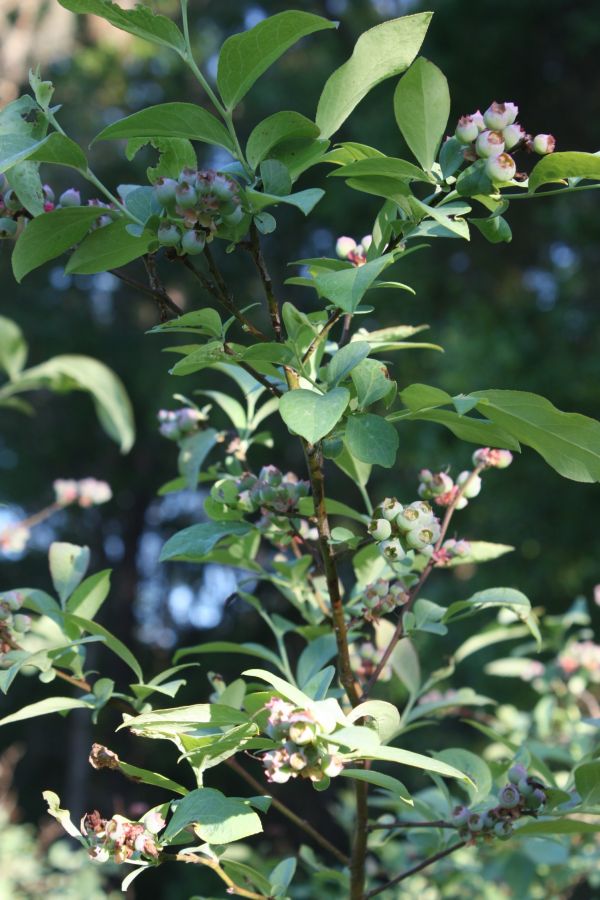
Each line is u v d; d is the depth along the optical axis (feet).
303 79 39.11
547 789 4.81
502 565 26.00
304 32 3.98
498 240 4.34
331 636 6.10
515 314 28.63
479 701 6.33
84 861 15.15
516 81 30.53
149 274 4.67
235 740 4.04
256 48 4.01
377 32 4.19
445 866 8.75
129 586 47.78
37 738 43.06
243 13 44.73
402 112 4.29
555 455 4.49
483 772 5.37
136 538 48.52
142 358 42.68
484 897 9.10
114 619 47.62
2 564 43.47
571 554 25.59
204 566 46.80
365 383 4.18
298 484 5.03
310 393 3.85
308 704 3.53
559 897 9.52
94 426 45.42
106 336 43.39
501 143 4.12
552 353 27.45
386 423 4.11
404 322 29.86
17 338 11.46
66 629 5.43
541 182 4.20
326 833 29.99
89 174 4.27
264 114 38.78
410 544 4.51
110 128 4.08
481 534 26.58
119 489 46.26
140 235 4.24
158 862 4.18
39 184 4.43
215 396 6.61
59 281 43.09
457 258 30.58
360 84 4.29
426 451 26.32
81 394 44.42
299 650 37.70
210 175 4.03
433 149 4.33
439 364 27.27
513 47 29.91
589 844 8.94
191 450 6.57
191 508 49.34
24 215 4.68
